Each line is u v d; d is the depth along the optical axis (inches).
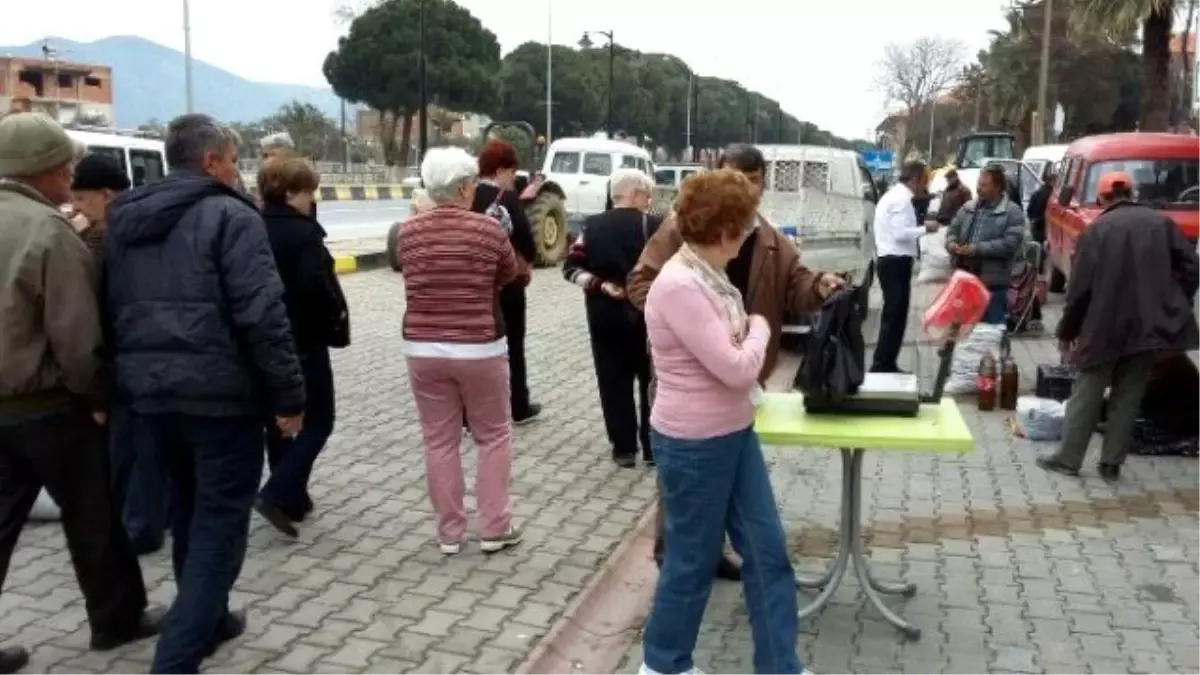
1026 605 189.8
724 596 192.9
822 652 171.3
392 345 426.9
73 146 152.7
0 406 146.0
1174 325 247.8
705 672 165.8
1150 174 521.7
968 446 154.9
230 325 144.4
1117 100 1975.9
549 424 308.8
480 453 205.5
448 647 168.7
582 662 170.9
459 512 206.5
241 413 146.2
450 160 195.0
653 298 141.5
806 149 542.9
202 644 148.1
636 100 2628.0
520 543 214.1
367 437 289.9
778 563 146.9
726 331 139.3
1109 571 205.2
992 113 2343.8
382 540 214.2
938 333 176.7
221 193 147.6
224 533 148.9
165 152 151.0
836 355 164.2
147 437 175.9
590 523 226.8
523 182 689.0
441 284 194.9
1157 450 281.1
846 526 179.2
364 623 176.7
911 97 2869.1
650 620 151.8
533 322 496.1
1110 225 250.2
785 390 339.0
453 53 1991.9
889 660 168.9
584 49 2568.9
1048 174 700.7
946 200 555.8
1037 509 240.4
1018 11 2068.2
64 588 188.4
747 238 171.2
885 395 168.2
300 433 209.9
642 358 259.1
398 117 2102.6
